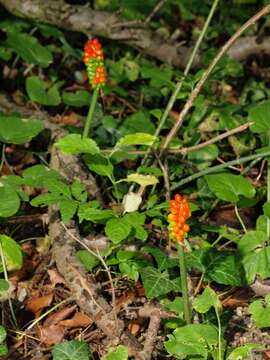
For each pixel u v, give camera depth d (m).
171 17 2.12
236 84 1.96
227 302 1.41
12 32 1.79
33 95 1.69
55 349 1.27
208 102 1.72
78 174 1.53
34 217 1.55
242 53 1.90
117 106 1.84
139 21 1.85
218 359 1.26
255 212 1.60
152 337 1.31
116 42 1.93
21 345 1.35
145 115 1.72
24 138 1.51
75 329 1.37
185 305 1.29
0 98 1.73
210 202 1.58
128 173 1.55
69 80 1.93
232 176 1.46
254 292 1.42
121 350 1.25
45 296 1.41
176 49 1.89
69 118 1.77
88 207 1.38
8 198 1.39
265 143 1.56
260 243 1.41
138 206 1.43
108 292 1.42
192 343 1.25
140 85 1.90
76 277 1.37
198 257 1.40
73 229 1.44
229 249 1.50
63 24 1.83
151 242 1.50
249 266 1.40
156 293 1.35
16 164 1.67
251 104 1.77
